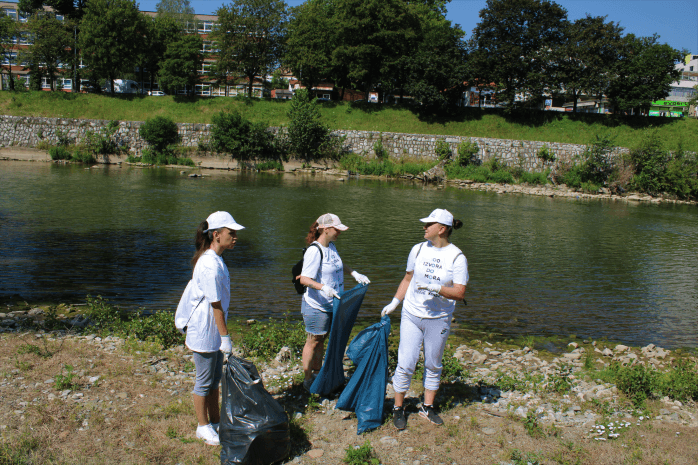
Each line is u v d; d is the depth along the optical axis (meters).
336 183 37.09
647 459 4.04
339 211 23.12
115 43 46.97
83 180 30.11
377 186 36.50
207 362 3.99
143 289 10.20
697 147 42.00
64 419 4.34
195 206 22.16
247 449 3.67
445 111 48.31
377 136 45.88
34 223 16.61
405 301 4.63
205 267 3.90
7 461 3.59
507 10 45.78
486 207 27.83
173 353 6.45
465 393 5.47
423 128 47.66
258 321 8.27
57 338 6.77
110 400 4.80
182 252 13.55
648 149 39.69
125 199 23.25
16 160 42.50
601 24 45.34
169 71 48.84
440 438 4.34
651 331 9.09
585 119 47.19
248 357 6.48
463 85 47.94
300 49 47.44
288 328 7.91
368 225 19.62
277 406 3.95
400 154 45.81
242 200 25.08
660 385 5.58
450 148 45.00
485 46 47.59
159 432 4.21
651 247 18.14
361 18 46.66
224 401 3.89
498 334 8.59
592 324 9.35
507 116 48.53
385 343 4.65
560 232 20.59
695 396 5.45
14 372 5.34
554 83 46.97
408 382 4.57
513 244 17.44
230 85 56.22
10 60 51.31
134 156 44.88
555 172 42.59
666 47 44.72
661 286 12.45
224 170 43.88
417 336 4.50
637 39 46.25
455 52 47.28
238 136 44.41
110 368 5.64
